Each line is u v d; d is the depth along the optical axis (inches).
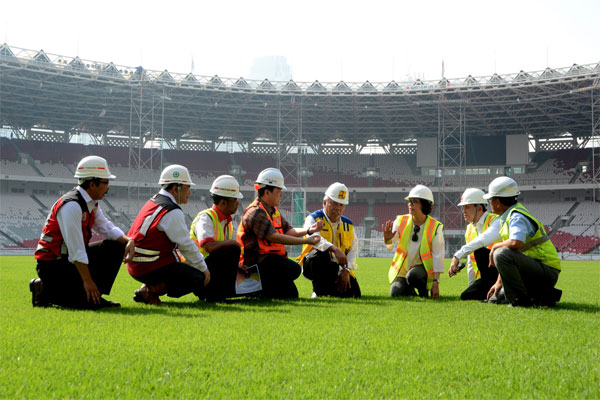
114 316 248.2
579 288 570.3
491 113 2527.1
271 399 126.6
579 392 134.6
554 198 2691.9
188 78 2365.9
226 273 329.7
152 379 140.9
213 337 196.9
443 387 138.2
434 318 258.7
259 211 343.9
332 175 2893.7
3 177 2410.2
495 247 330.0
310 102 2496.3
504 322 248.5
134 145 2878.9
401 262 399.5
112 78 2247.8
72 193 279.4
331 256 384.2
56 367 150.9
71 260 272.2
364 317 258.2
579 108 2404.0
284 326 224.1
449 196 2716.5
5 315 250.4
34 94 2326.5
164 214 295.3
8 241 2240.4
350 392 132.3
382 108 2517.2
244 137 2901.1
